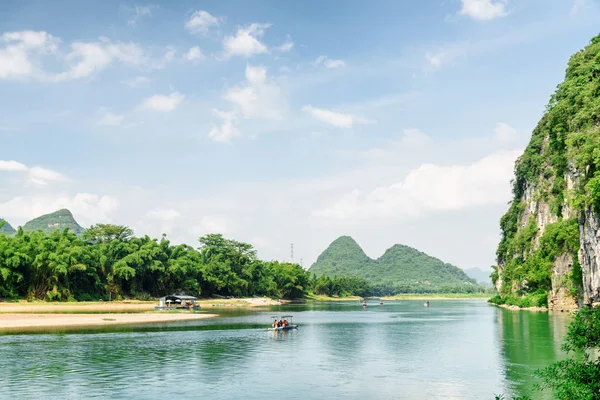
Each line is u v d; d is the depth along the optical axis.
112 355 53.19
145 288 178.62
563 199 111.81
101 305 145.62
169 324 91.69
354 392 37.00
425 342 66.38
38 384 39.09
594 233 74.00
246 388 38.31
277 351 57.69
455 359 51.41
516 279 140.50
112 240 173.38
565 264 109.75
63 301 142.62
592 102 89.56
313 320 112.75
